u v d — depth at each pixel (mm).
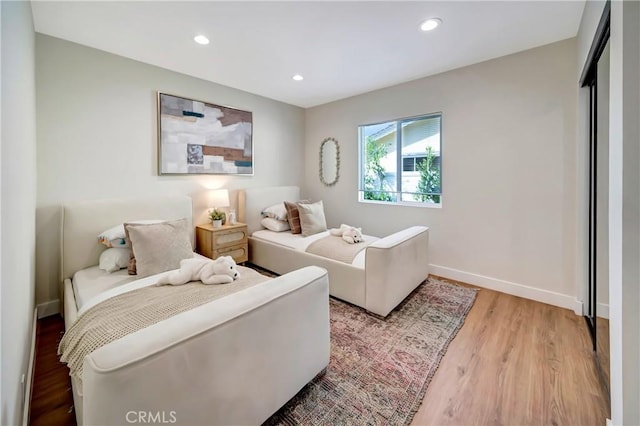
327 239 3137
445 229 3262
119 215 2619
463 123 3045
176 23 2164
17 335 1226
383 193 3875
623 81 1062
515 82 2699
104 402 812
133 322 1302
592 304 2104
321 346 1582
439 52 2668
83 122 2527
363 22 2160
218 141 3549
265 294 1289
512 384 1603
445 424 1350
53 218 2400
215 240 3189
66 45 2414
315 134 4590
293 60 2836
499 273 2900
